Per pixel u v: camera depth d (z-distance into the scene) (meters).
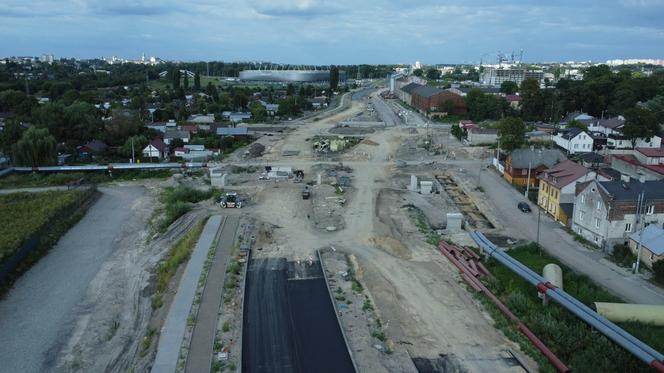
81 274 56.56
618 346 37.62
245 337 40.97
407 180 94.44
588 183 62.16
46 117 124.38
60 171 102.69
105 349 41.84
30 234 60.94
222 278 50.78
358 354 38.41
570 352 38.03
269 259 57.00
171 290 49.34
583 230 63.41
